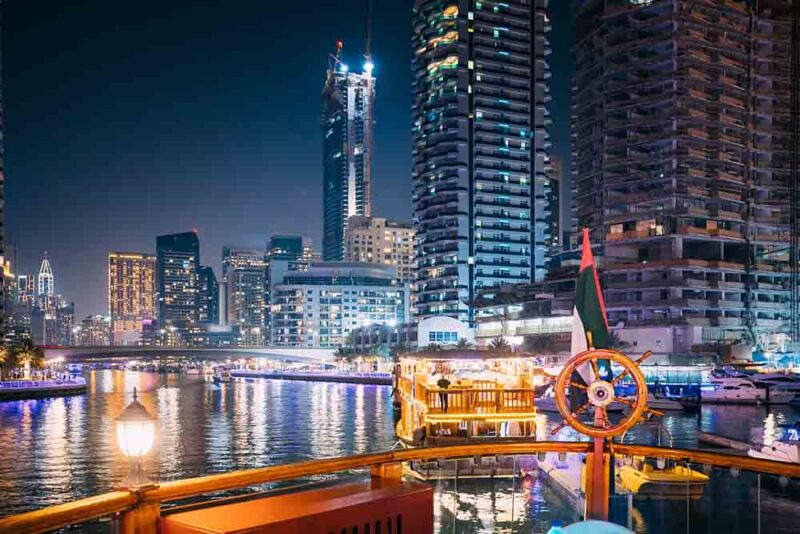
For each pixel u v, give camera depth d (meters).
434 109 186.88
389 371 185.00
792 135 137.62
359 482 8.30
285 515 6.61
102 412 95.56
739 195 139.50
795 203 136.25
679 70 134.25
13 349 146.62
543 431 58.66
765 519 24.67
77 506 5.68
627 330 127.81
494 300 159.38
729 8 140.38
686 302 125.69
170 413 90.81
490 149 182.88
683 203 134.12
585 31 150.62
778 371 108.38
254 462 52.22
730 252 140.75
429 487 7.88
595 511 10.02
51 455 55.09
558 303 141.00
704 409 86.62
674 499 26.80
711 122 136.62
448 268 180.25
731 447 48.25
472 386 34.78
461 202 180.12
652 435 58.50
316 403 107.31
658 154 137.38
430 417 33.03
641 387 10.09
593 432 10.13
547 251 199.00
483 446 9.57
